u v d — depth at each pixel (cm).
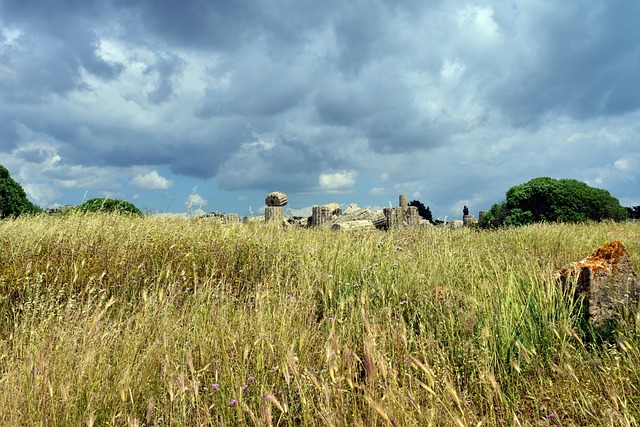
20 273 625
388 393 283
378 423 276
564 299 515
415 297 586
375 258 751
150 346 384
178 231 902
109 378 343
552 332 448
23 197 1510
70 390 316
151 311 494
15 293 591
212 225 1001
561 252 936
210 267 731
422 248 801
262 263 760
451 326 460
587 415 331
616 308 506
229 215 1302
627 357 411
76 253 734
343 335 427
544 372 407
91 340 363
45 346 367
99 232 848
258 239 870
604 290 506
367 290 589
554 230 1233
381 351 382
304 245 847
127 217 1106
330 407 274
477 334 454
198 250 805
